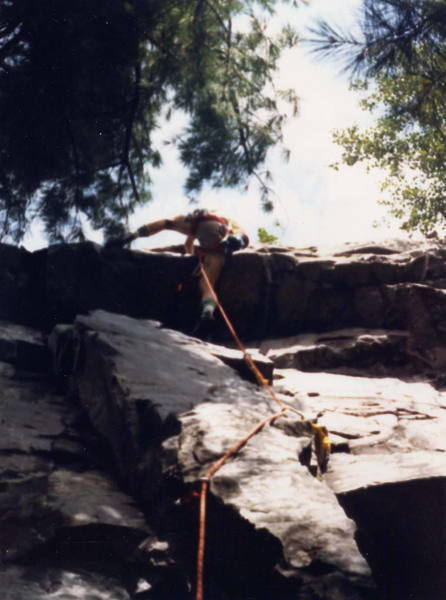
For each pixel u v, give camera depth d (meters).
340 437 5.04
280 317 7.87
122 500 3.89
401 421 5.47
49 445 4.40
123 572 3.38
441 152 13.53
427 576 4.06
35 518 3.58
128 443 4.20
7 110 7.70
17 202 8.31
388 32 4.04
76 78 7.80
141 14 7.68
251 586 3.15
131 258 7.57
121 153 8.84
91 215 8.74
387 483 4.11
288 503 3.27
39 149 7.95
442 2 3.96
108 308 7.32
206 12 7.98
